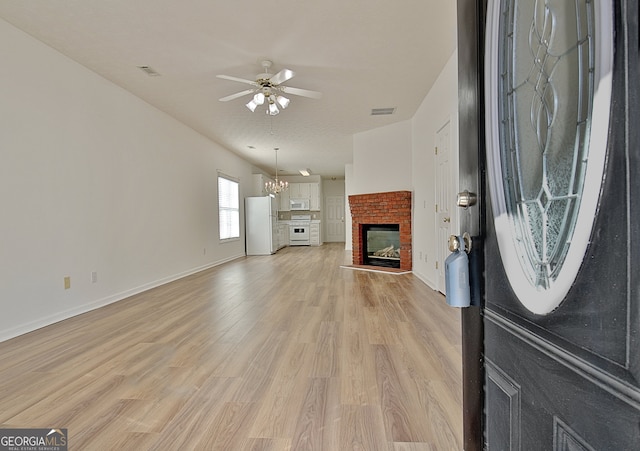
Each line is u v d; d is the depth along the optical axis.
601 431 0.46
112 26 2.67
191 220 5.52
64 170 3.07
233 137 6.13
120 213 3.81
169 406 1.59
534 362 0.63
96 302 3.41
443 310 3.14
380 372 1.90
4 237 2.54
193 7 2.46
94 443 1.33
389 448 1.28
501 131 0.78
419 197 4.77
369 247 6.12
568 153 0.56
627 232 0.42
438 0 2.41
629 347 0.41
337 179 12.14
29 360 2.12
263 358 2.11
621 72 0.43
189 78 3.61
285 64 3.35
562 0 0.58
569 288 0.53
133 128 4.05
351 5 2.46
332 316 2.99
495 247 0.79
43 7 2.42
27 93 2.74
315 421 1.46
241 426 1.43
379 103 4.48
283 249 9.91
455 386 1.74
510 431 0.72
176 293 4.03
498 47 0.78
